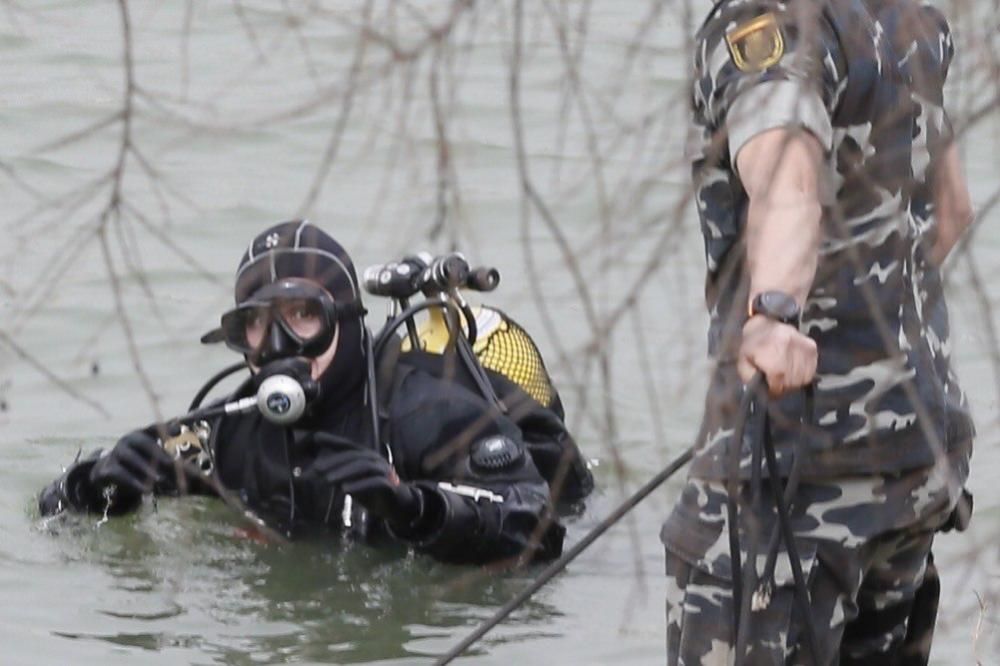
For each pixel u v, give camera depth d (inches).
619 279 458.9
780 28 490.3
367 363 840.9
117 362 1036.5
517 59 393.1
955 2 394.6
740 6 498.6
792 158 484.7
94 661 719.7
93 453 882.8
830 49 513.3
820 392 540.4
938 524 580.1
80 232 451.5
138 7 1311.5
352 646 746.2
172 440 864.9
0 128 1262.3
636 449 955.3
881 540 566.3
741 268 532.1
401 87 394.3
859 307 534.9
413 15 402.6
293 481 848.3
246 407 839.7
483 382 854.5
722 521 554.9
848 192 528.1
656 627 762.2
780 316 492.4
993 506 863.7
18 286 1016.2
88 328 1061.8
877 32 527.8
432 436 828.6
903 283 542.6
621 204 397.1
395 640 751.7
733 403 536.4
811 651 551.5
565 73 414.9
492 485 826.2
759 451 524.7
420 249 871.1
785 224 486.3
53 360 1038.4
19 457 944.9
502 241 1082.7
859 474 547.2
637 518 880.9
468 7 385.1
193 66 1244.5
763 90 484.4
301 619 770.8
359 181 1181.1
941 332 567.8
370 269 865.5
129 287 1093.8
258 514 858.8
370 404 836.0
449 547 804.0
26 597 782.5
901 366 479.2
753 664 549.0
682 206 388.5
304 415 835.4
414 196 453.7
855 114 520.7
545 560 826.8
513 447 834.8
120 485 861.2
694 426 978.1
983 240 1000.2
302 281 820.6
